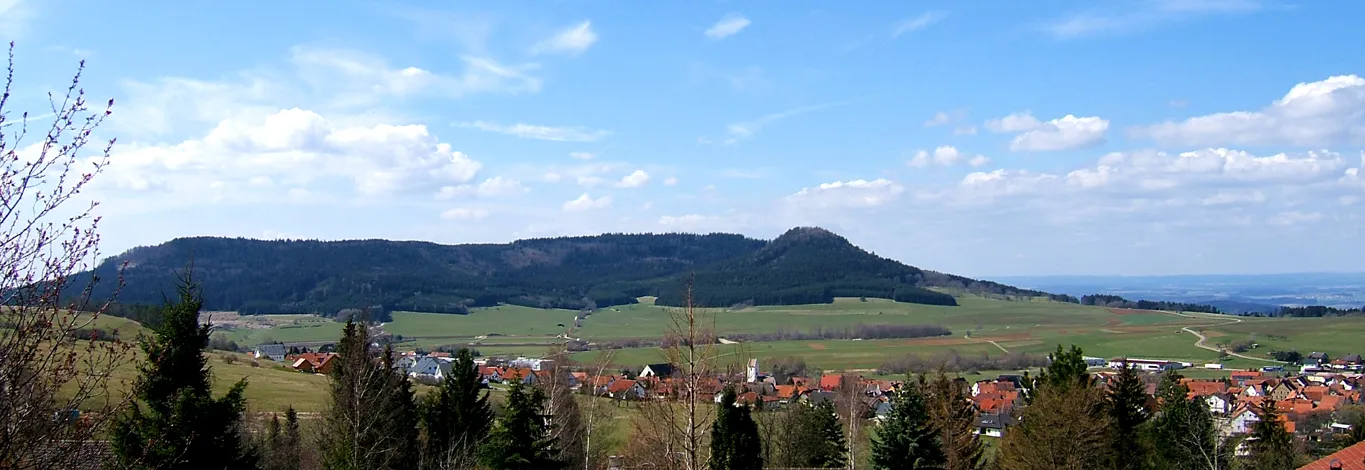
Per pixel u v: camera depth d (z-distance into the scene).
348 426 30.44
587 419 44.66
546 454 33.06
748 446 35.53
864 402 57.31
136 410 19.75
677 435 19.66
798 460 50.97
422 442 37.69
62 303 10.12
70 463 10.41
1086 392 38.56
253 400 62.06
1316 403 85.50
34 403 9.68
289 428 44.69
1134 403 41.97
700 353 19.23
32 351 9.46
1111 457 39.97
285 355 121.31
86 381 10.43
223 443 22.31
